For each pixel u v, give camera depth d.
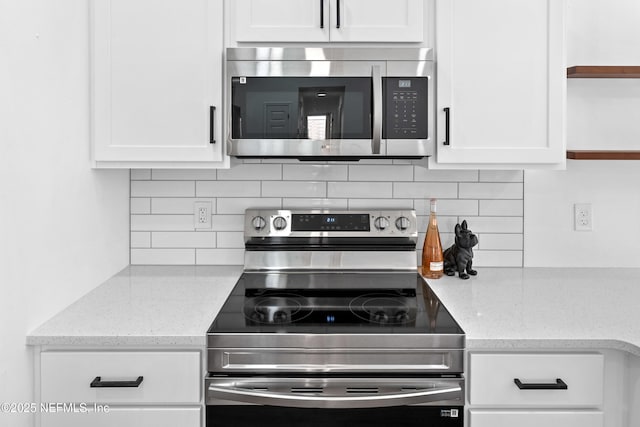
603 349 1.45
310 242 2.16
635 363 1.42
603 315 1.61
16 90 1.37
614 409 1.46
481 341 1.42
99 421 1.44
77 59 1.76
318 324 1.53
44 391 1.44
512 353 1.44
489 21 1.89
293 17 1.89
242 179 2.26
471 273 2.12
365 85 1.88
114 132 1.87
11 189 1.34
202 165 1.92
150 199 2.26
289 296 1.83
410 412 1.44
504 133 1.90
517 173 2.25
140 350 1.44
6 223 1.32
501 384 1.44
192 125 1.88
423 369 1.44
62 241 1.63
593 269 2.25
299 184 2.26
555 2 1.88
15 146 1.36
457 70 1.89
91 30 1.85
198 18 1.86
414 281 2.04
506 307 1.69
